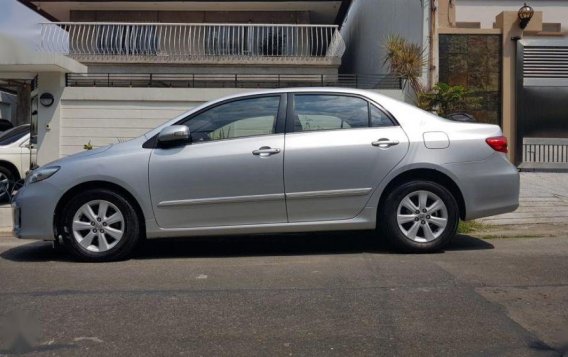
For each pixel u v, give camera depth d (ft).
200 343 13.05
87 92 43.57
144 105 43.91
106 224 20.35
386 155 20.40
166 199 20.12
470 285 17.07
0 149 38.06
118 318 14.60
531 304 15.42
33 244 24.44
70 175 20.04
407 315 14.64
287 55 55.21
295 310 15.07
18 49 39.86
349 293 16.40
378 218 20.88
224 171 20.10
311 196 20.26
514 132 42.73
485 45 42.70
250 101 21.06
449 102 38.60
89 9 59.41
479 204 20.85
